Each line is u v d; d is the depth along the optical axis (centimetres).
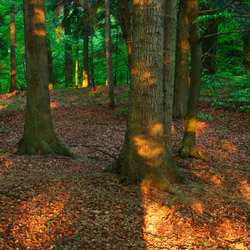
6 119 1302
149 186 557
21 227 389
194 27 757
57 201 474
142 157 567
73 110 1530
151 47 545
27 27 781
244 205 552
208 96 1599
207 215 490
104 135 1112
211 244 407
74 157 836
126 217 458
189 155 859
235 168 809
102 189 531
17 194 479
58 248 364
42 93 802
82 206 470
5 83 2588
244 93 1258
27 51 791
